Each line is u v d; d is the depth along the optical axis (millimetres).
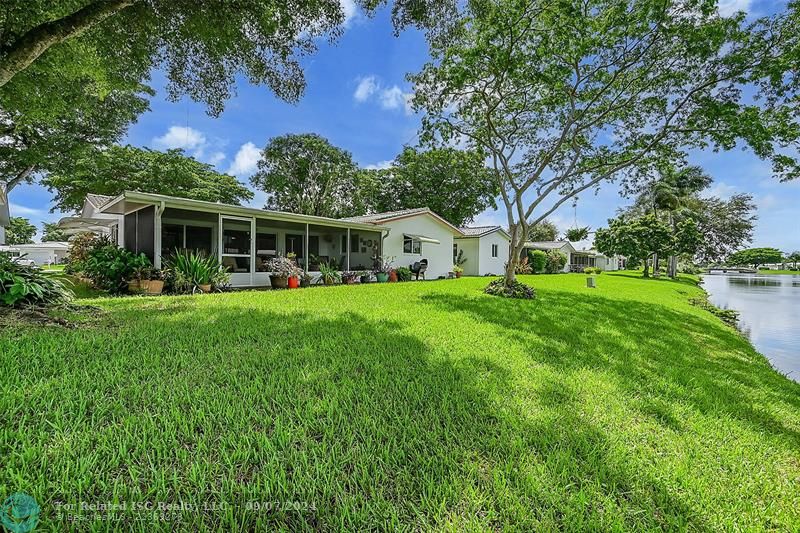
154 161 18547
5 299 4105
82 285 8492
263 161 29078
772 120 7320
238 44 5871
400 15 5824
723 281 28922
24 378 2307
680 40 7398
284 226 13539
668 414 2432
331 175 29109
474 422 2105
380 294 8234
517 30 7266
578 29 7371
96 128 14836
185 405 2098
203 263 8672
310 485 1475
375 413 2135
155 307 5332
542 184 10320
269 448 1699
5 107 7680
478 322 5219
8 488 1342
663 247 23812
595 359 3658
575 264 37688
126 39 5633
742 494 1622
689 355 4266
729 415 2521
